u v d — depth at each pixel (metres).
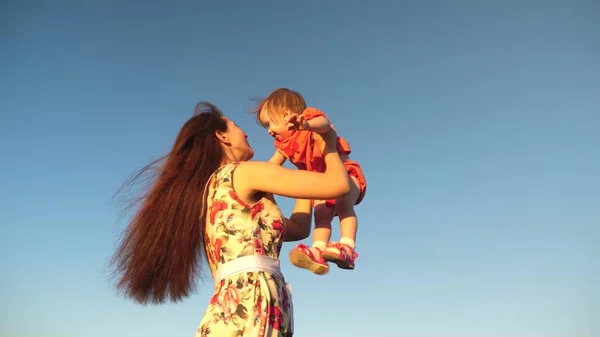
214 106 2.89
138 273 2.54
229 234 2.36
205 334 2.25
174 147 2.66
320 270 2.41
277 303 2.28
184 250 2.49
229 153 2.77
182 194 2.53
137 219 2.59
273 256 2.39
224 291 2.29
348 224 2.87
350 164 3.07
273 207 2.49
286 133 3.09
